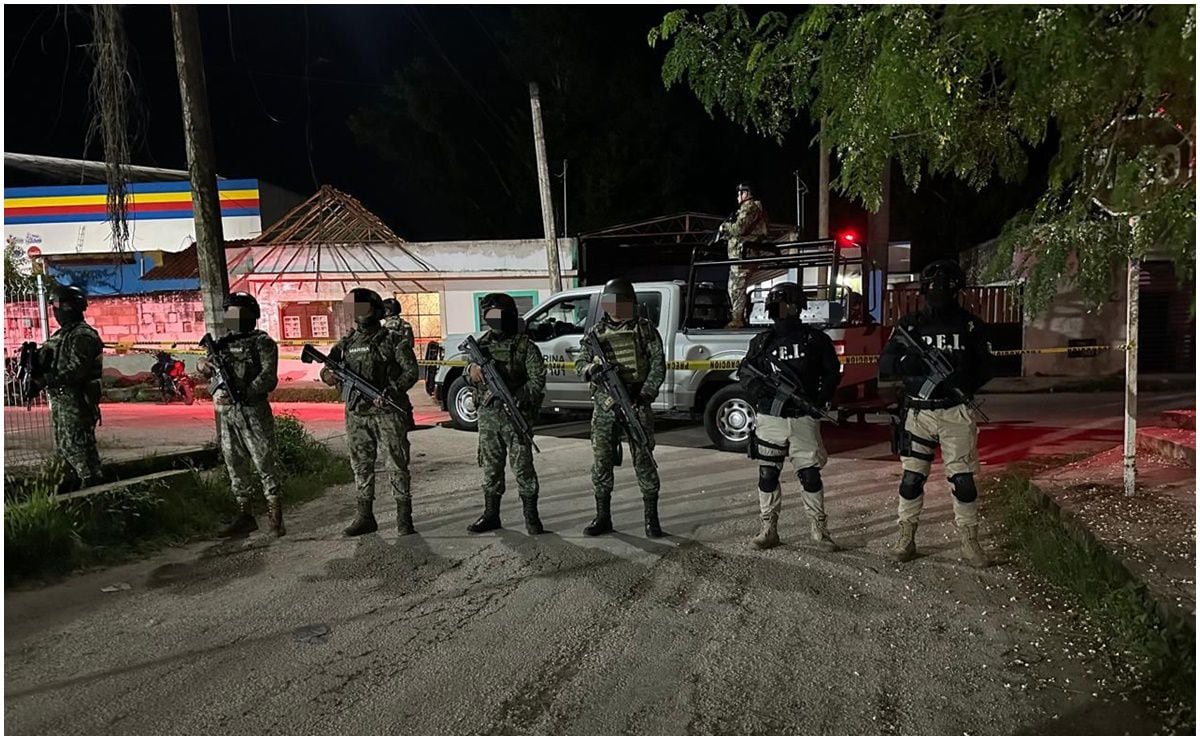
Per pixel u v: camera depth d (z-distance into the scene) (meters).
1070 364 15.37
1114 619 3.68
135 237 18.44
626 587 4.49
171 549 5.41
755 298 10.16
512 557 5.06
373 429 5.60
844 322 8.52
